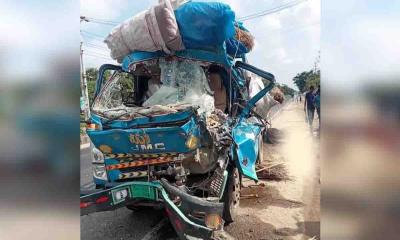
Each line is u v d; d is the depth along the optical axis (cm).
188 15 451
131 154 411
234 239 428
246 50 582
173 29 450
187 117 392
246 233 445
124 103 547
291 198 580
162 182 371
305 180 678
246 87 600
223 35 458
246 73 608
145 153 404
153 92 534
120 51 501
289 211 522
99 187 440
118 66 540
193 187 422
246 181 683
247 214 511
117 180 423
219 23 446
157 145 394
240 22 575
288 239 428
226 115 496
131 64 499
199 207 352
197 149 400
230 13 447
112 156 421
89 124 424
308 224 471
